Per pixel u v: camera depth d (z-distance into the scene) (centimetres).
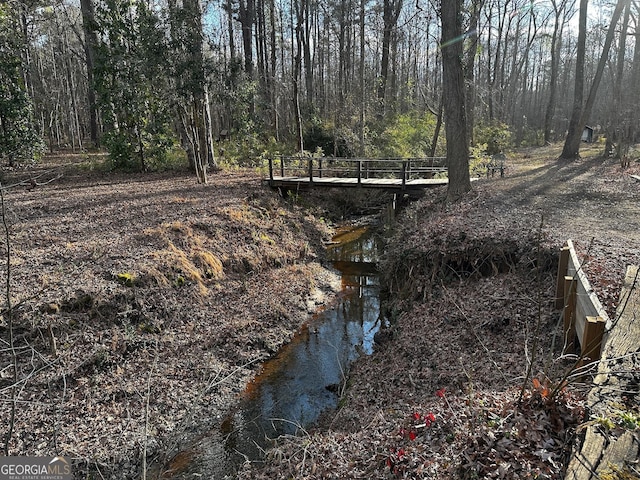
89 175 1655
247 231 1129
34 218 988
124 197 1235
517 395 373
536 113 4738
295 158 1550
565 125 4319
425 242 904
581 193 1151
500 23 3033
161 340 704
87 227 951
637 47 2289
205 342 739
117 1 1555
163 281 791
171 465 514
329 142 2269
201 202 1225
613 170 1499
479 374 508
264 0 2781
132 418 567
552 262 689
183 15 1500
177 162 1864
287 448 485
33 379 560
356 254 1322
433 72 3597
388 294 989
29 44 2342
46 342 601
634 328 347
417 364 615
